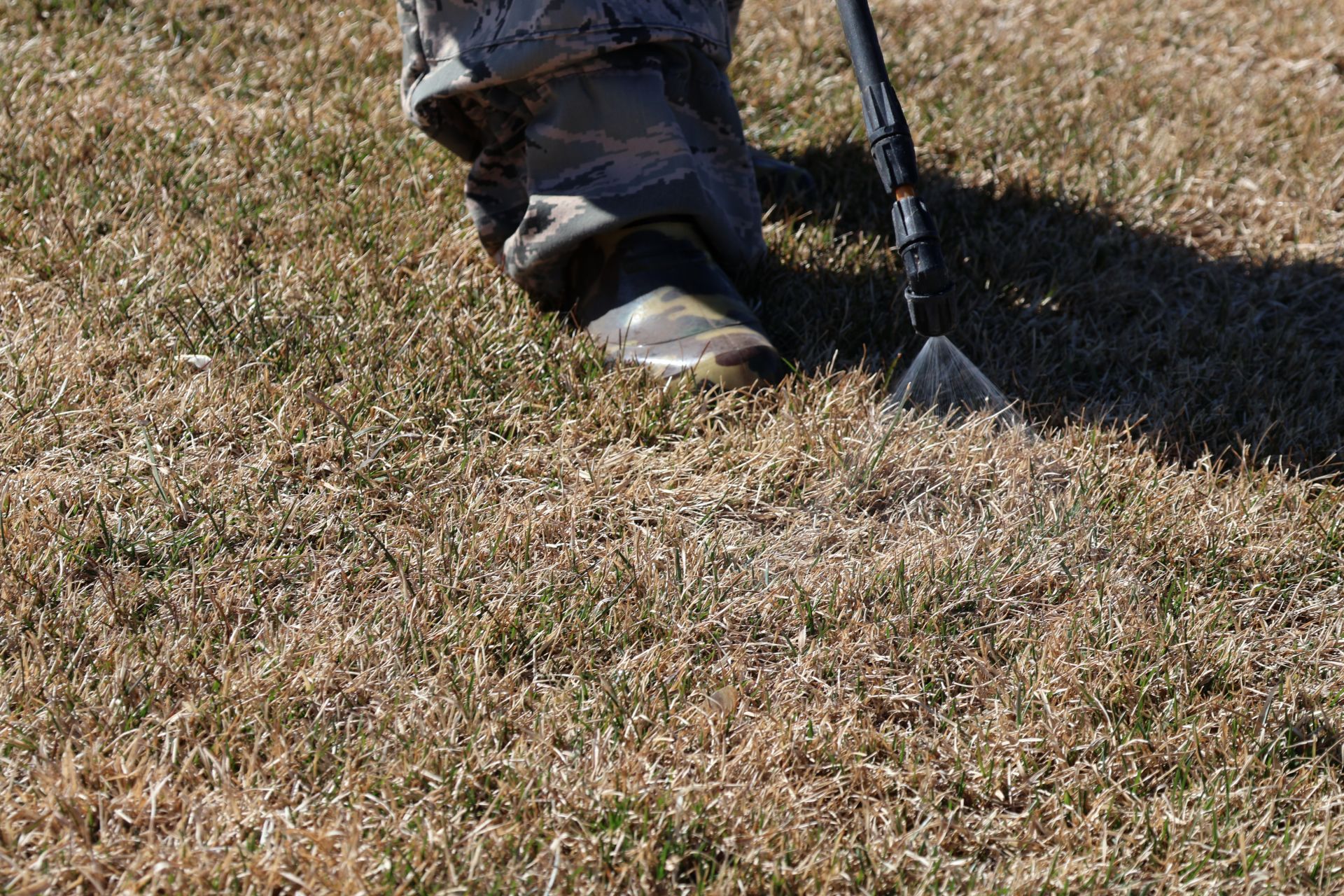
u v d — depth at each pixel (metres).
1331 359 3.29
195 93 4.12
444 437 2.74
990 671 2.23
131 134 3.78
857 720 2.14
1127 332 3.31
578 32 2.90
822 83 4.44
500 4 2.97
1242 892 1.85
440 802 1.91
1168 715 2.14
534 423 2.80
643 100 3.01
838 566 2.47
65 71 4.11
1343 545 2.60
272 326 3.01
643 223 3.07
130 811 1.86
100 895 1.72
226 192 3.57
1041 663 2.22
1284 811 1.99
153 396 2.77
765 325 3.24
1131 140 4.20
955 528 2.60
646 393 2.87
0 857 1.76
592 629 2.26
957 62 4.63
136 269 3.18
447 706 2.06
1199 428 2.96
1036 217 3.73
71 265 3.15
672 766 2.01
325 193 3.57
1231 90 4.56
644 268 3.03
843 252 3.54
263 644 2.18
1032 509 2.64
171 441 2.64
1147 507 2.64
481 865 1.80
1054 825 1.96
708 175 3.24
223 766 1.93
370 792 1.93
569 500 2.57
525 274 3.15
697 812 1.90
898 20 4.91
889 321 3.25
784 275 3.41
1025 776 2.04
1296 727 2.14
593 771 1.97
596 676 2.17
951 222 3.71
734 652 2.27
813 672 2.22
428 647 2.20
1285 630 2.39
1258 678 2.28
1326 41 4.92
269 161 3.71
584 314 3.11
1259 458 2.88
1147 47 4.89
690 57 3.15
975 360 3.18
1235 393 3.10
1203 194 3.93
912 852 1.87
